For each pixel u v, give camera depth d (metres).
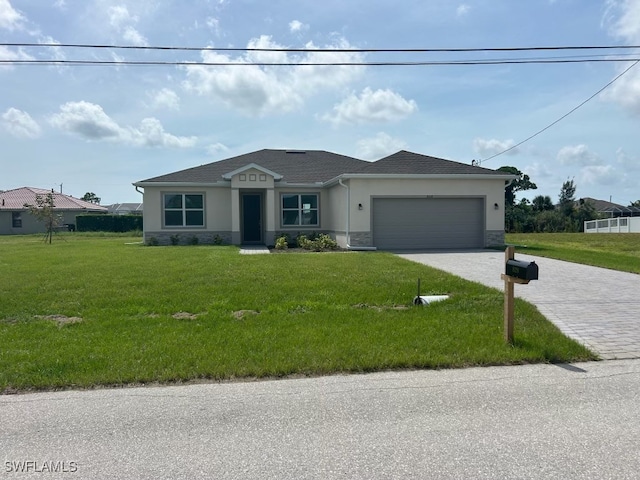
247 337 5.39
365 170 17.05
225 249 16.50
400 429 3.25
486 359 4.74
